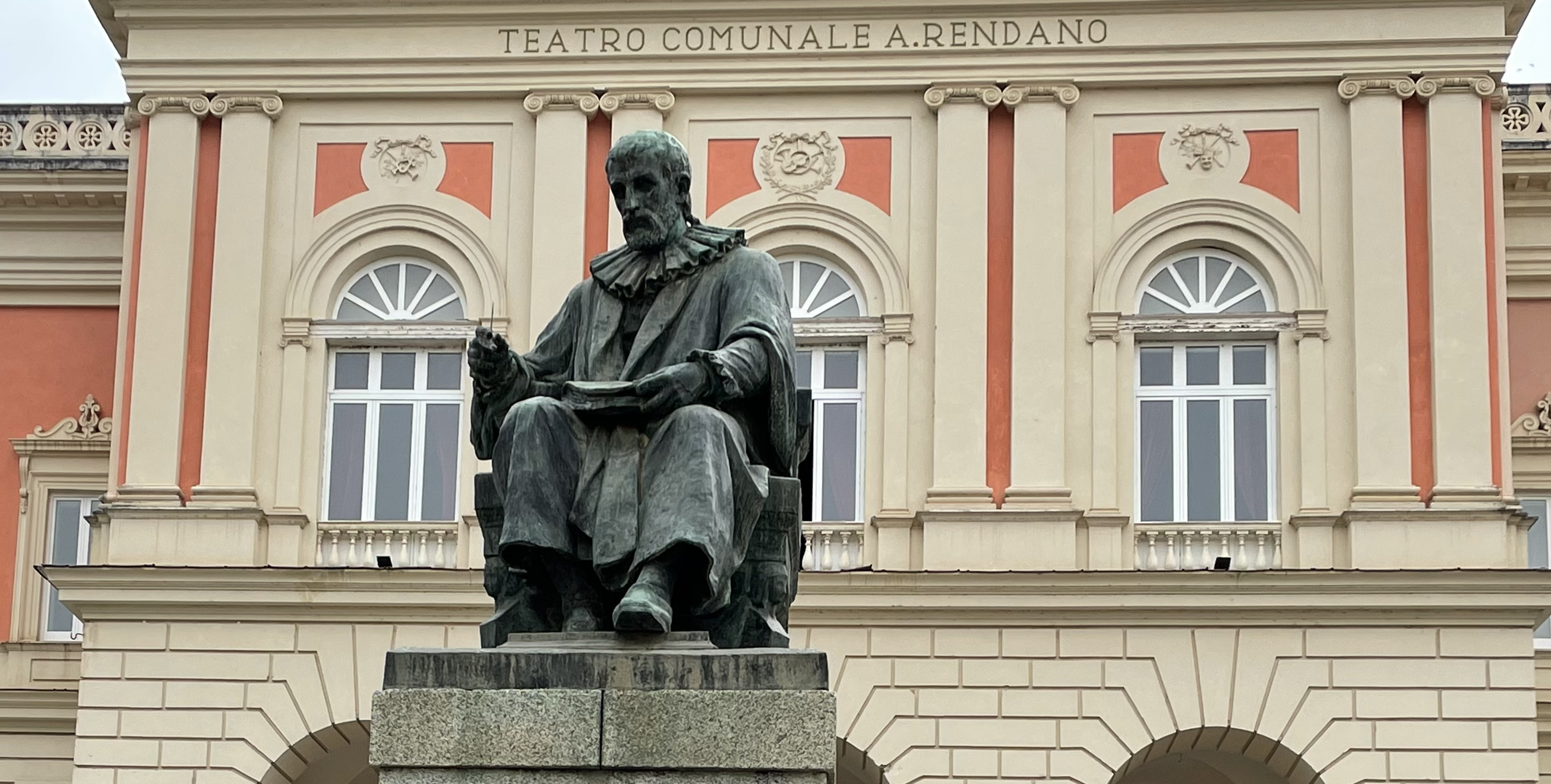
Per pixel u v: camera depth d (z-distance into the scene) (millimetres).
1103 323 26953
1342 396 26750
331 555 27047
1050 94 27406
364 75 27953
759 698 8922
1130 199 27359
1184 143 27438
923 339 27188
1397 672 25734
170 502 26844
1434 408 26453
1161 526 26484
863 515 26891
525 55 27844
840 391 27375
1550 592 25625
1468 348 26578
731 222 27578
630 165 10203
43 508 30688
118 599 26469
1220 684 25812
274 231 27828
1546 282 30266
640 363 10062
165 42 28000
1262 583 25797
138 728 26375
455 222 27781
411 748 8938
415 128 28047
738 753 8883
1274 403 27000
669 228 10234
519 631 9680
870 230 27453
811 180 27625
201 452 27078
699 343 10094
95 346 31016
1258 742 25922
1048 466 26578
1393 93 27172
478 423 10266
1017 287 27031
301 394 27328
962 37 27562
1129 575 25844
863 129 27719
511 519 9469
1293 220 27203
